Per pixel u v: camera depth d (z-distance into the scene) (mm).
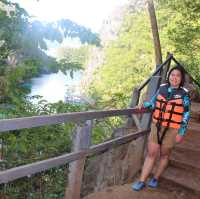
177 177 5258
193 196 4938
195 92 11086
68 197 4320
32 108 5434
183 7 14336
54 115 3512
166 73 7883
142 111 5312
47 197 5156
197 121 8148
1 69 3613
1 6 3543
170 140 4672
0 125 2932
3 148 4832
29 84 4051
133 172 5625
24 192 4938
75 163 4180
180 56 16016
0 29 3314
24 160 5047
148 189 5023
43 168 3590
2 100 4125
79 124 4137
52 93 45125
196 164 5508
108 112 4449
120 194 4863
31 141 5188
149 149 4898
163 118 4602
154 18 13578
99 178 6371
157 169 5098
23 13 3404
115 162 6152
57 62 3656
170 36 15641
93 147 4348
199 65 15695
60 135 5621
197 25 14727
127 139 5141
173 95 4535
